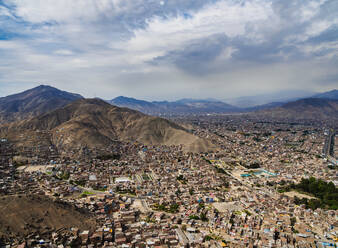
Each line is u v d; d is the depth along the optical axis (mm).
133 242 143375
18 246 123875
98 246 139750
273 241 147250
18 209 146000
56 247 130625
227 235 157375
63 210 162375
